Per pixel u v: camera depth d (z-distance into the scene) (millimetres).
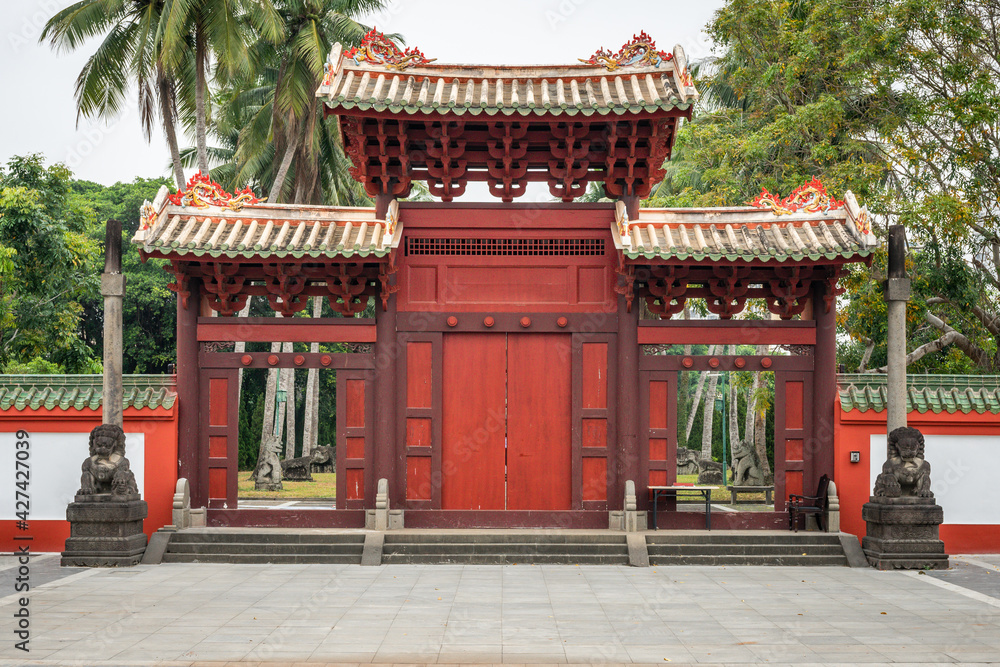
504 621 8938
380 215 14062
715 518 13648
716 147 23422
